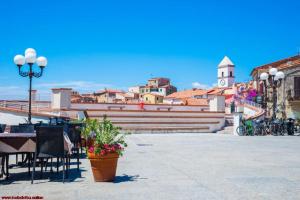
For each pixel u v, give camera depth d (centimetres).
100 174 752
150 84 13550
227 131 3106
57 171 871
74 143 952
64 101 2736
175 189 680
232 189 682
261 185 722
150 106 3550
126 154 1311
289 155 1290
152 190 671
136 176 826
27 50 1584
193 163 1058
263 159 1163
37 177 821
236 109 4062
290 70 4378
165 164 1036
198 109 3781
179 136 2494
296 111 4341
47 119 2297
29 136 775
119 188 689
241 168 958
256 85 5288
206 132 3262
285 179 791
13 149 766
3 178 809
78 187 699
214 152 1386
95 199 599
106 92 10694
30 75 1589
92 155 739
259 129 2675
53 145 749
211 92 9738
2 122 2238
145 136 2473
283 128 2689
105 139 747
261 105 4241
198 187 699
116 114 2972
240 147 1617
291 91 4341
